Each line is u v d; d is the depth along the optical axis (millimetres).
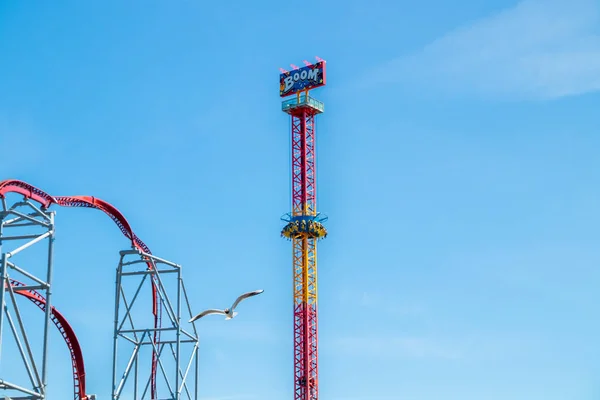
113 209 147375
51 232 114812
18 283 139375
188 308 142375
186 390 145750
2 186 118750
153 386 163125
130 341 139500
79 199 140625
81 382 162125
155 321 158750
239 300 109312
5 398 109625
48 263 113688
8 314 110312
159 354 149000
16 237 114625
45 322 111625
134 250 135250
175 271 139250
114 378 135750
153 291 159250
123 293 138500
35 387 110562
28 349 110500
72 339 159625
